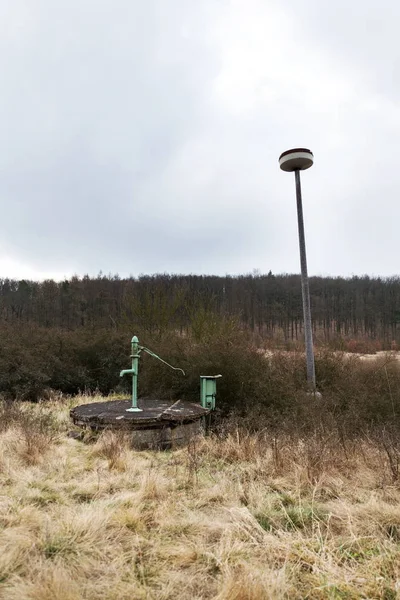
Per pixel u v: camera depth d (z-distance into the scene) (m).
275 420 5.27
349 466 3.86
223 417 5.88
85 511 2.88
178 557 2.41
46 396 8.13
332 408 5.85
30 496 3.16
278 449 4.08
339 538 2.63
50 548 2.43
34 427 4.80
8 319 12.43
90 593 2.05
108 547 2.46
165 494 3.31
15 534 2.53
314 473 3.60
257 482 3.62
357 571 2.24
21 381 7.98
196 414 5.11
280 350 7.49
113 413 5.15
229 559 2.37
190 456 4.24
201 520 2.87
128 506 3.05
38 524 2.71
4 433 4.73
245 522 2.81
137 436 4.80
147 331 10.31
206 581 2.20
